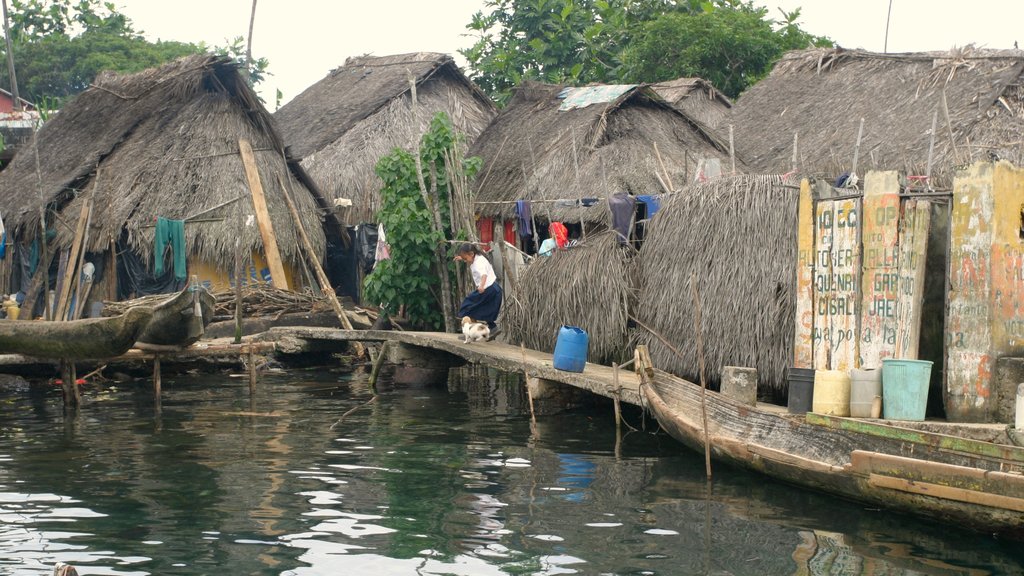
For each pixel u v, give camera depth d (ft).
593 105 65.36
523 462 31.73
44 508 26.07
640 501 26.73
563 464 31.45
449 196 55.93
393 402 45.06
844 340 31.50
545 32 102.17
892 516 25.30
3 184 73.15
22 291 66.33
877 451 25.91
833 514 25.52
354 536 23.56
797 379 30.37
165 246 62.28
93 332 39.99
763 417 29.55
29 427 38.19
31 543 22.99
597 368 41.60
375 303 57.52
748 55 91.71
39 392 48.44
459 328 56.49
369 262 68.33
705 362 37.22
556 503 26.50
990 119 52.75
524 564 21.45
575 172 56.34
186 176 65.05
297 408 43.09
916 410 28.04
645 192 56.75
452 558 21.86
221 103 68.54
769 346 35.19
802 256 32.99
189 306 42.04
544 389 41.34
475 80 104.73
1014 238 28.50
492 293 49.16
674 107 63.57
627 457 32.60
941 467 22.95
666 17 93.04
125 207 63.21
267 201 66.33
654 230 40.98
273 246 64.59
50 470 30.53
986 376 28.02
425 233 55.57
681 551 22.35
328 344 59.57
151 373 55.11
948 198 29.50
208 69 68.28
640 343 40.93
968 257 28.45
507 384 51.80
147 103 71.15
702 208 38.58
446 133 56.24
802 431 28.14
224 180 65.21
